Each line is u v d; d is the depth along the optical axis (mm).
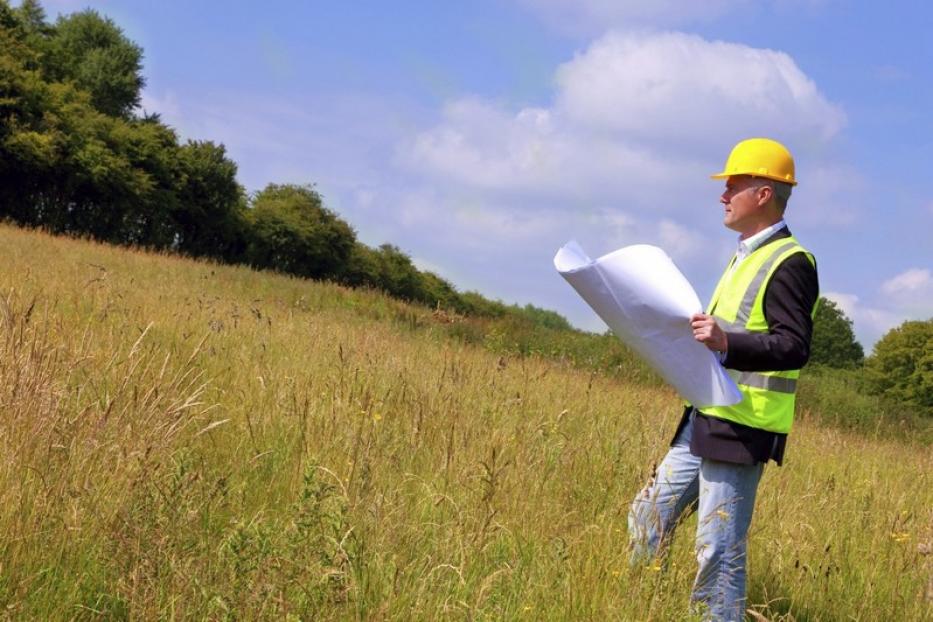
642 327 3412
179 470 3539
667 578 3654
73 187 45531
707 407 3486
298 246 61594
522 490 4602
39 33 63719
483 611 3225
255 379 5934
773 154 3732
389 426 5398
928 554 4520
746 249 3779
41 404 3785
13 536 3037
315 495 3268
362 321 16953
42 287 7828
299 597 2961
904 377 55406
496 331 19281
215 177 54969
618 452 5539
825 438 10297
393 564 3357
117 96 66188
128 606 2865
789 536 4824
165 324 7785
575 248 3582
